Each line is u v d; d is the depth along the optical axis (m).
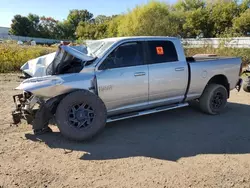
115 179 3.32
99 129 4.52
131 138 4.69
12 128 5.05
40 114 4.48
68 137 4.37
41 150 4.13
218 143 4.48
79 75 4.50
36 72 4.91
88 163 3.74
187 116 6.05
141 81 5.00
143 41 5.17
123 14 33.34
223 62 6.24
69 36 83.38
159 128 5.23
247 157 3.96
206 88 6.08
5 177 3.34
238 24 33.88
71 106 4.35
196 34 40.94
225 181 3.29
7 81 10.39
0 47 14.31
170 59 5.45
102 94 4.66
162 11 29.97
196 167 3.64
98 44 5.29
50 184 3.20
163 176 3.40
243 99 7.92
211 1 41.19
